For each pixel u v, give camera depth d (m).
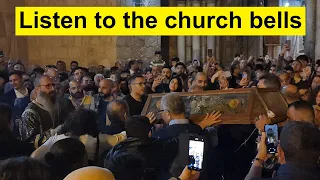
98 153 3.90
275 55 22.00
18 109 6.69
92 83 7.71
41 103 5.41
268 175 3.16
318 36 14.12
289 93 4.66
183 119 3.96
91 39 16.27
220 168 4.34
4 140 3.87
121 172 3.33
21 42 15.61
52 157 3.07
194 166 2.91
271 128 3.12
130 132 3.55
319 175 2.42
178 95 4.12
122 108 4.61
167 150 3.52
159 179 3.45
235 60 14.16
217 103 4.33
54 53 16.16
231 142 4.48
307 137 2.46
